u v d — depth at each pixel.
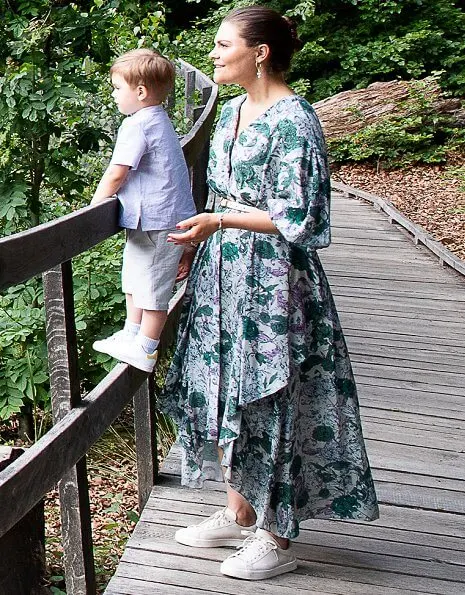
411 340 5.12
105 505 4.13
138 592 2.62
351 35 12.92
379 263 6.78
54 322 2.37
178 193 2.59
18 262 1.96
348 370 2.62
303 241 2.37
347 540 2.96
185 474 2.77
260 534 2.73
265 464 2.54
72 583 2.56
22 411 5.04
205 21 12.86
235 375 2.48
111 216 2.53
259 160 2.40
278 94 2.43
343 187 9.59
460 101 11.62
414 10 12.95
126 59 2.55
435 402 4.22
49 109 4.39
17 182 4.72
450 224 8.73
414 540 2.97
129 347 2.67
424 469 3.51
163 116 2.58
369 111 11.29
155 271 2.60
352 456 2.65
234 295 2.50
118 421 5.01
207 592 2.63
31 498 2.11
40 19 4.67
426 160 11.04
